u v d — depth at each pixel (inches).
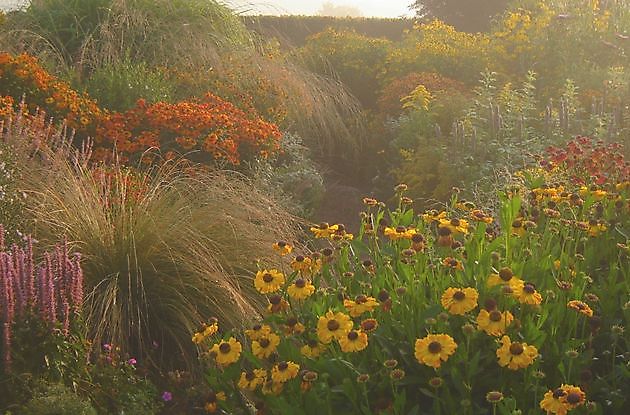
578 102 344.2
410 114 366.6
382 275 132.7
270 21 840.9
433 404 112.4
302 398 112.3
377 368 117.7
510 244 137.3
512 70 446.0
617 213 158.6
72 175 200.5
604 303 132.5
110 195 203.3
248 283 186.5
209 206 203.5
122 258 180.7
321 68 470.3
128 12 382.0
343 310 126.4
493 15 888.9
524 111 336.5
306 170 305.7
